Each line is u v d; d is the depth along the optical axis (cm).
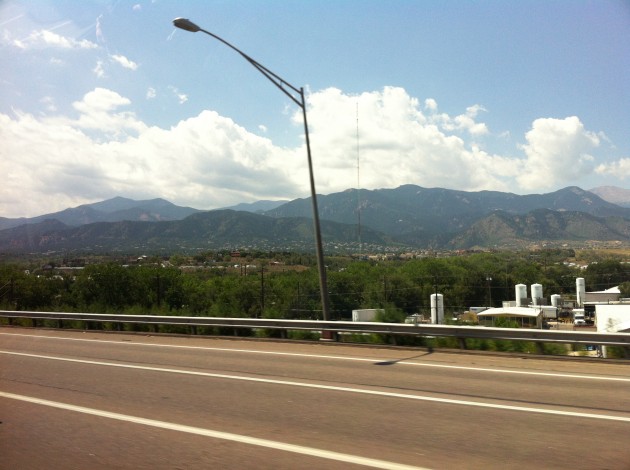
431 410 796
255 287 6012
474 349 1531
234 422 734
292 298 5669
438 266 7544
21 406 835
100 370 1193
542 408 805
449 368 1194
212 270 8431
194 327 2078
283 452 602
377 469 546
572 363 1264
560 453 593
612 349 1388
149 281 6450
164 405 839
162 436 668
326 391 941
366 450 607
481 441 639
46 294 5844
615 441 636
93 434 677
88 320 2367
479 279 7550
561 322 5303
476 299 7506
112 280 6175
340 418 752
